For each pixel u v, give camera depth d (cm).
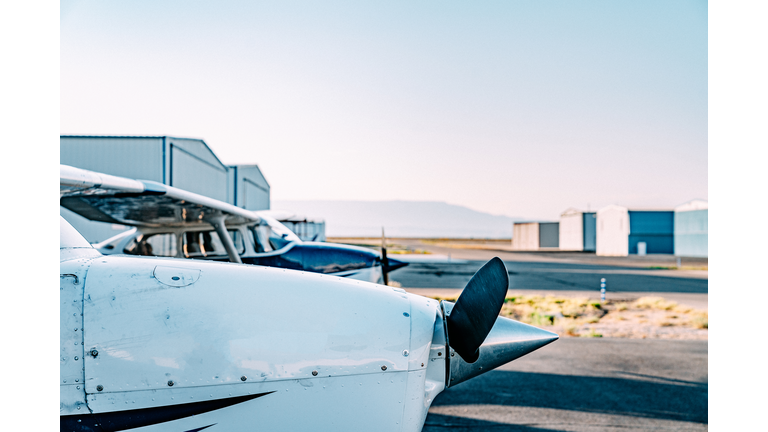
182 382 161
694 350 623
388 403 184
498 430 350
